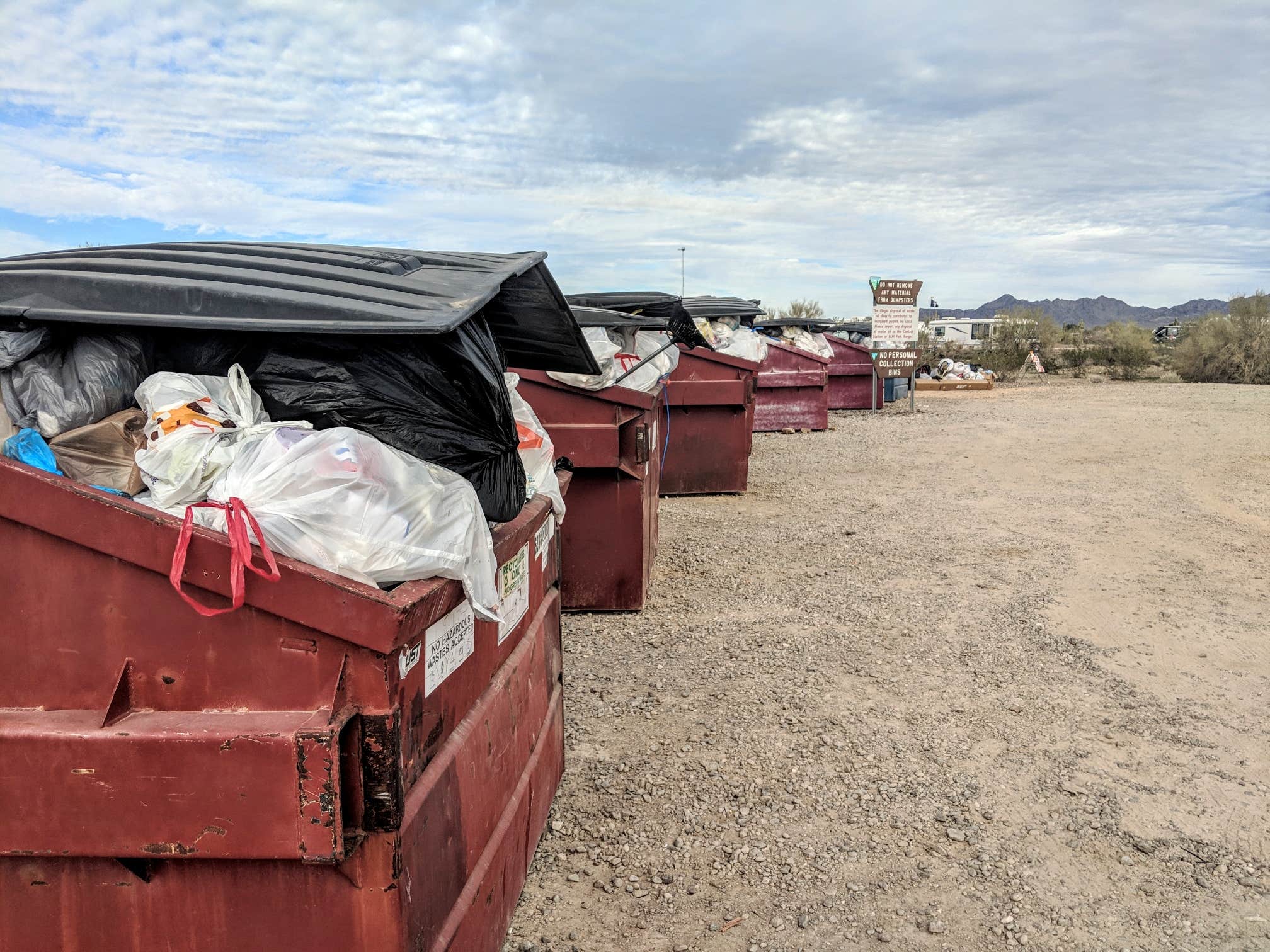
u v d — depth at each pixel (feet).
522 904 10.44
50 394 6.57
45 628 6.23
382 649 6.02
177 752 5.97
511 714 9.68
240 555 5.92
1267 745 14.24
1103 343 112.06
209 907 6.31
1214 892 10.64
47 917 6.39
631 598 20.88
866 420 58.90
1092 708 15.65
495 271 9.21
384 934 6.30
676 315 20.83
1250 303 90.12
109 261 8.05
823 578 23.56
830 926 10.07
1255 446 43.98
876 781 13.21
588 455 19.83
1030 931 9.98
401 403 7.32
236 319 6.65
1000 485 35.58
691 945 9.77
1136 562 24.56
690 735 14.74
